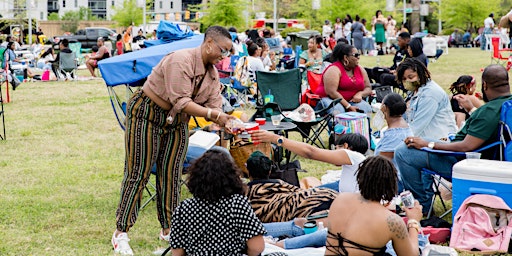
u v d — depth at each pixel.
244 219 4.05
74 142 9.98
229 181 4.07
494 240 5.04
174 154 5.37
